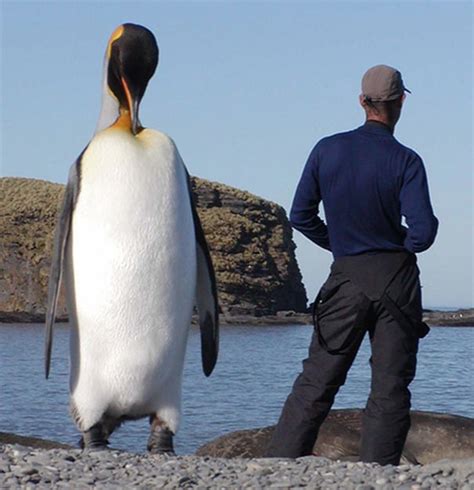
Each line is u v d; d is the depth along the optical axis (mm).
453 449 28578
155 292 17906
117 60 18547
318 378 17609
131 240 17719
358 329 17344
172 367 18453
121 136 18109
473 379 86562
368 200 17250
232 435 28594
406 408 17266
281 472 15289
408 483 14391
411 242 17078
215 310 19328
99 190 17734
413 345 17344
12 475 14547
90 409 18375
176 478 14477
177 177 18172
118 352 18031
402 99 17797
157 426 18656
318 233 18234
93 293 17828
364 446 17281
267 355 143500
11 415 56906
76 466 15383
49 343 18469
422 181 17188
